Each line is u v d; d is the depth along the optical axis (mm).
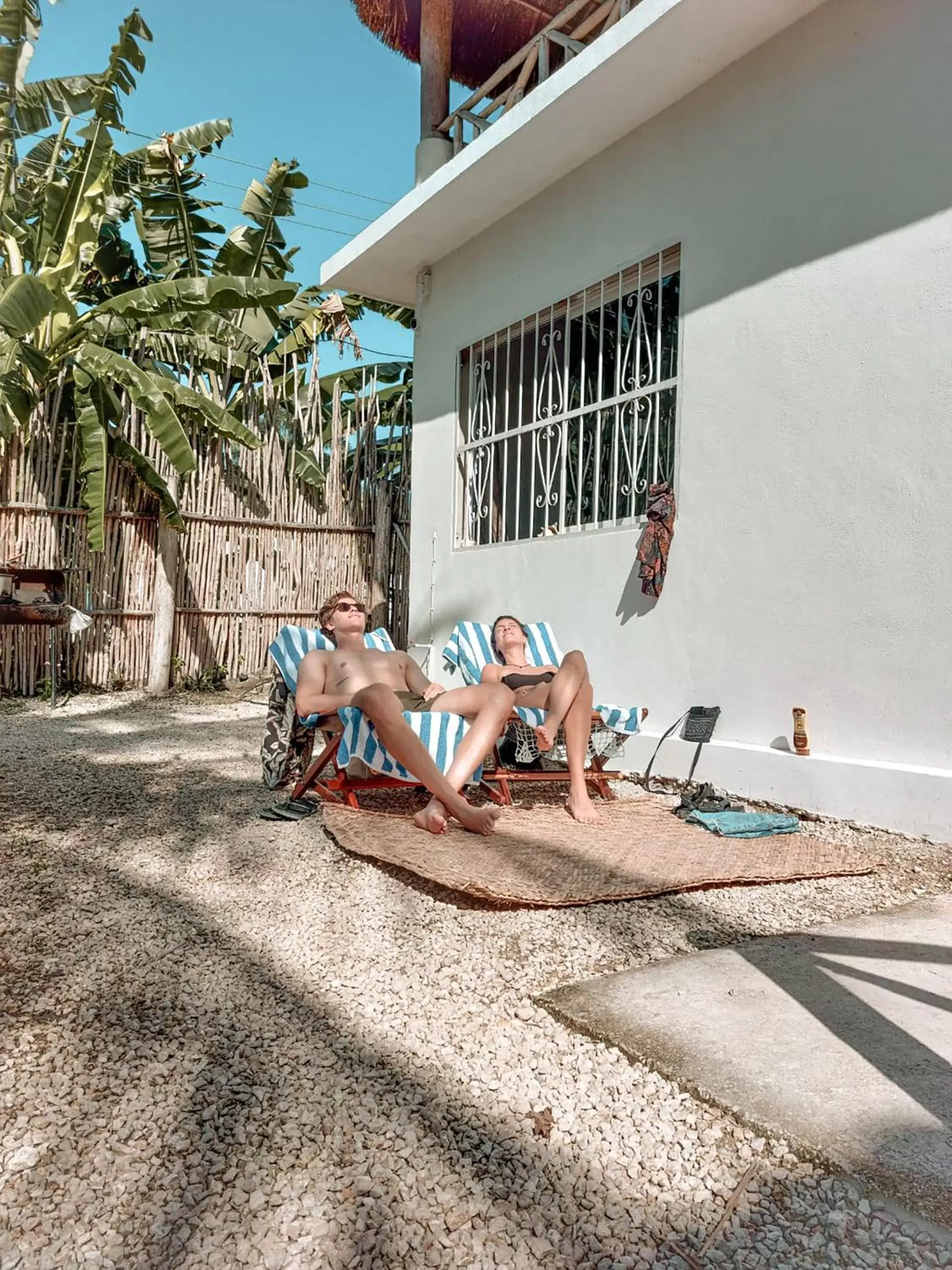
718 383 4480
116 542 8023
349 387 11617
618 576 5117
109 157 7777
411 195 6254
